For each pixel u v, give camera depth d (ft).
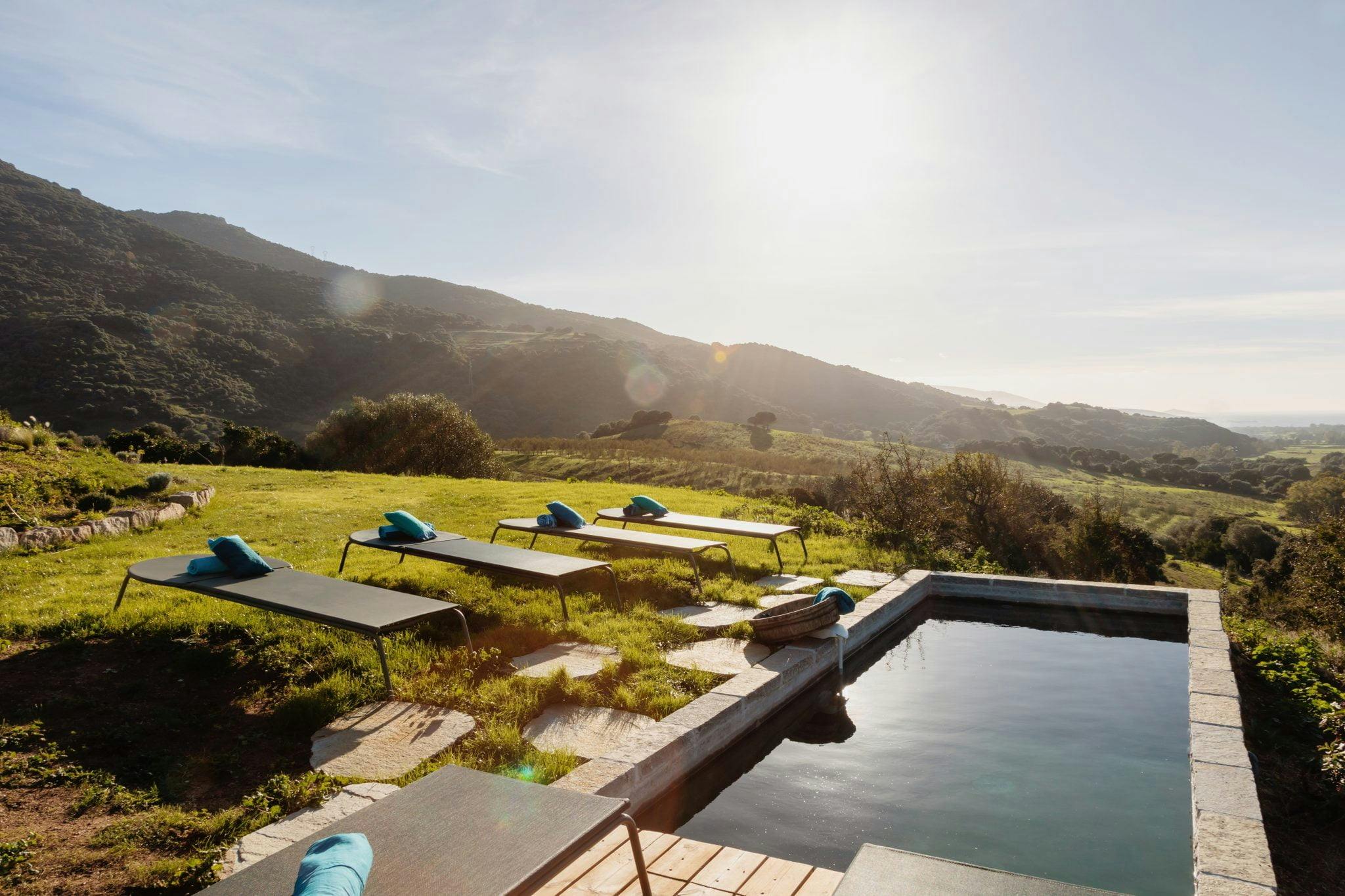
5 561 25.81
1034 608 27.09
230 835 10.02
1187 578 105.50
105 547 28.45
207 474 55.93
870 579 27.50
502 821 7.43
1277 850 12.00
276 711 14.37
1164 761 14.66
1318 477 185.68
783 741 15.78
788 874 9.80
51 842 9.93
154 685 15.57
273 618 19.10
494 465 110.93
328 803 10.85
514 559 21.50
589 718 14.55
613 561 28.12
